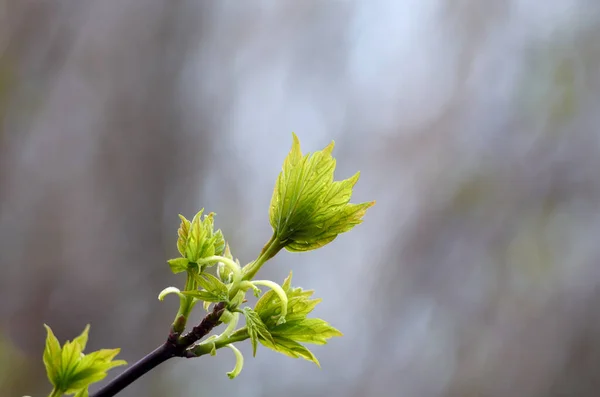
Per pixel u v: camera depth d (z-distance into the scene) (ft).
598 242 13.53
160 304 13.74
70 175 13.73
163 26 15.19
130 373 3.49
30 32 13.51
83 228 13.60
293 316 3.53
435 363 14.30
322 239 3.54
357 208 3.54
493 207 14.76
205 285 3.49
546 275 13.80
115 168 14.28
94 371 3.48
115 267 13.69
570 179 14.12
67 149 13.80
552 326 13.47
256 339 3.48
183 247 3.51
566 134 14.37
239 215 15.83
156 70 15.03
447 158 15.78
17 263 12.85
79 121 14.03
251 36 16.97
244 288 3.51
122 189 14.29
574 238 13.83
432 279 15.05
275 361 14.49
